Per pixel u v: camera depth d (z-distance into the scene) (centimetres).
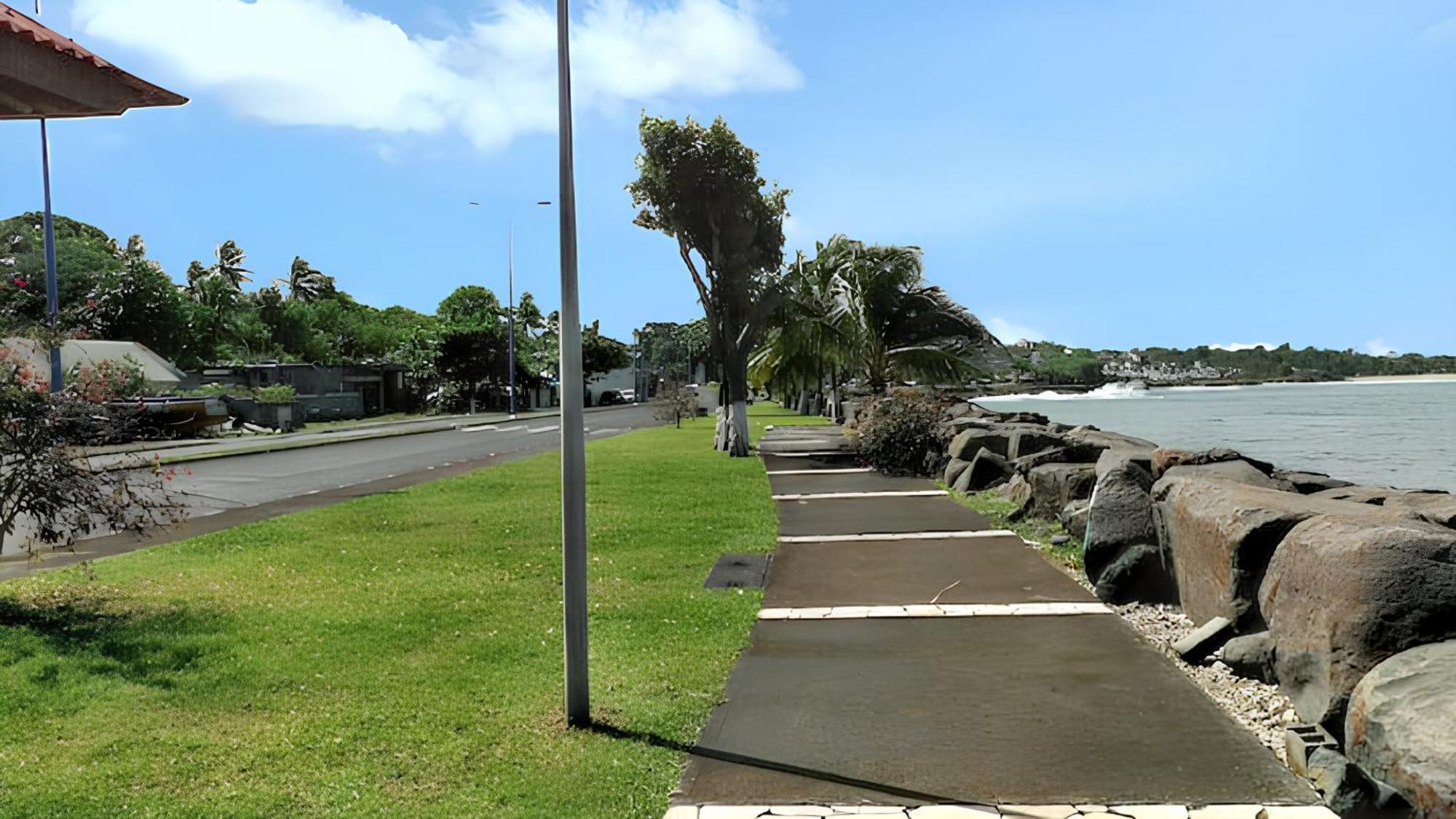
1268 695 537
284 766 457
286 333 7281
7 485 750
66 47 672
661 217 2180
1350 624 475
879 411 2041
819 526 1169
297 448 2744
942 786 421
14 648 639
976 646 638
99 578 884
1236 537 611
